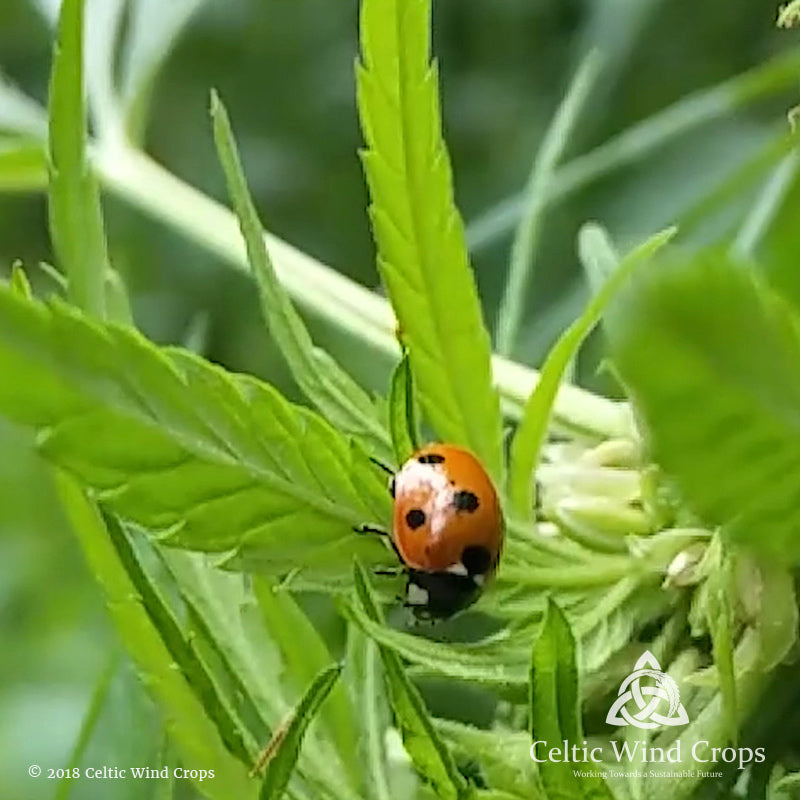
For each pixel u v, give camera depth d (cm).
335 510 12
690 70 28
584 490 14
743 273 10
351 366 18
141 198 17
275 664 14
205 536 12
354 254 33
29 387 11
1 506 23
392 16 12
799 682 13
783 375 10
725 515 11
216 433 12
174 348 12
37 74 35
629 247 14
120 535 13
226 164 13
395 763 14
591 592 13
